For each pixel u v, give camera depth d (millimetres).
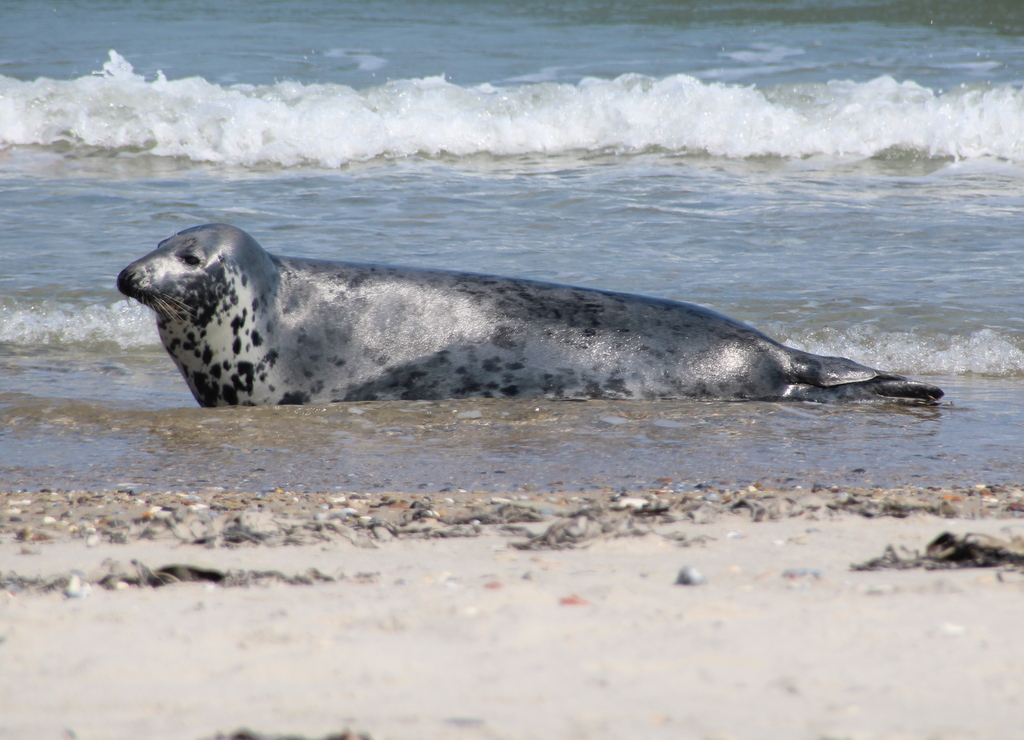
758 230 43656
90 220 45000
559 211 46812
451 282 28156
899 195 50031
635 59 81562
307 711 6742
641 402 26781
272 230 42844
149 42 86250
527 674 7551
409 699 6984
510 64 79062
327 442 23438
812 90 65125
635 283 36156
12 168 56000
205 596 10766
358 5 110312
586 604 9875
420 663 7891
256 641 8641
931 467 21422
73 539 15102
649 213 46406
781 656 7918
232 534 14617
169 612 9844
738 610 9438
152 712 6805
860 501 16922
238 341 25984
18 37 87062
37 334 33750
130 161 58312
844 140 59562
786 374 27891
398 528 15414
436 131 60812
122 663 8039
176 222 44781
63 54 79688
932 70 75438
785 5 109688
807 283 36688
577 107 61875
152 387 29078
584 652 8133
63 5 106188
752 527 15070
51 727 6508
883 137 59375
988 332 32281
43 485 20156
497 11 107375
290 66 77000
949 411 26547
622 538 14070
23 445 23125
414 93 63688
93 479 20594
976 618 8938
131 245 41469
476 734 6156
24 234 42688
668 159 59344
